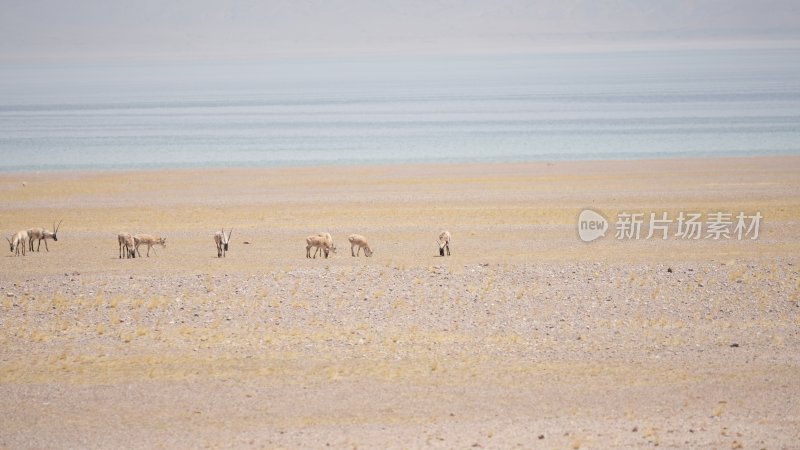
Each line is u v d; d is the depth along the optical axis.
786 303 118.88
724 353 101.19
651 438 78.25
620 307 118.62
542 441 78.00
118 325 113.56
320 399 89.38
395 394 90.50
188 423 83.94
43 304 122.00
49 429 83.00
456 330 110.88
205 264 147.75
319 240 151.25
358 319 115.50
